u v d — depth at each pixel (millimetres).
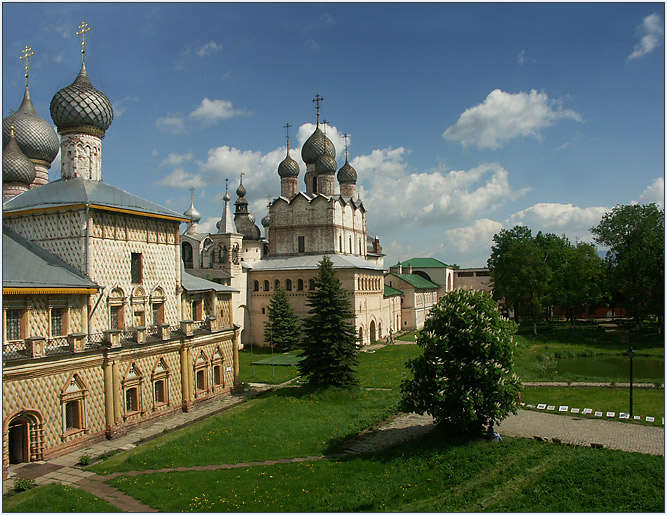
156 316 40156
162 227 40688
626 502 20281
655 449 26250
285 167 86375
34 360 28062
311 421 35625
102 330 34438
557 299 84625
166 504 22156
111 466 27609
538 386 44719
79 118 38656
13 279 28547
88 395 31641
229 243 72875
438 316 29688
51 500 22234
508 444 27453
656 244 71938
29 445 28250
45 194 36375
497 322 28906
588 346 69812
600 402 38000
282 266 77125
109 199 36375
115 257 35906
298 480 24766
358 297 74438
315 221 78812
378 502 22094
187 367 40062
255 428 33875
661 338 71188
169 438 32781
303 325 45344
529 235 94250
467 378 28031
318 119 87125
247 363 61000
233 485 24266
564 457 25188
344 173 93688
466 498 21688
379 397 42625
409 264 134875
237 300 74062
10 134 49812
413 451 27938
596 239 80312
